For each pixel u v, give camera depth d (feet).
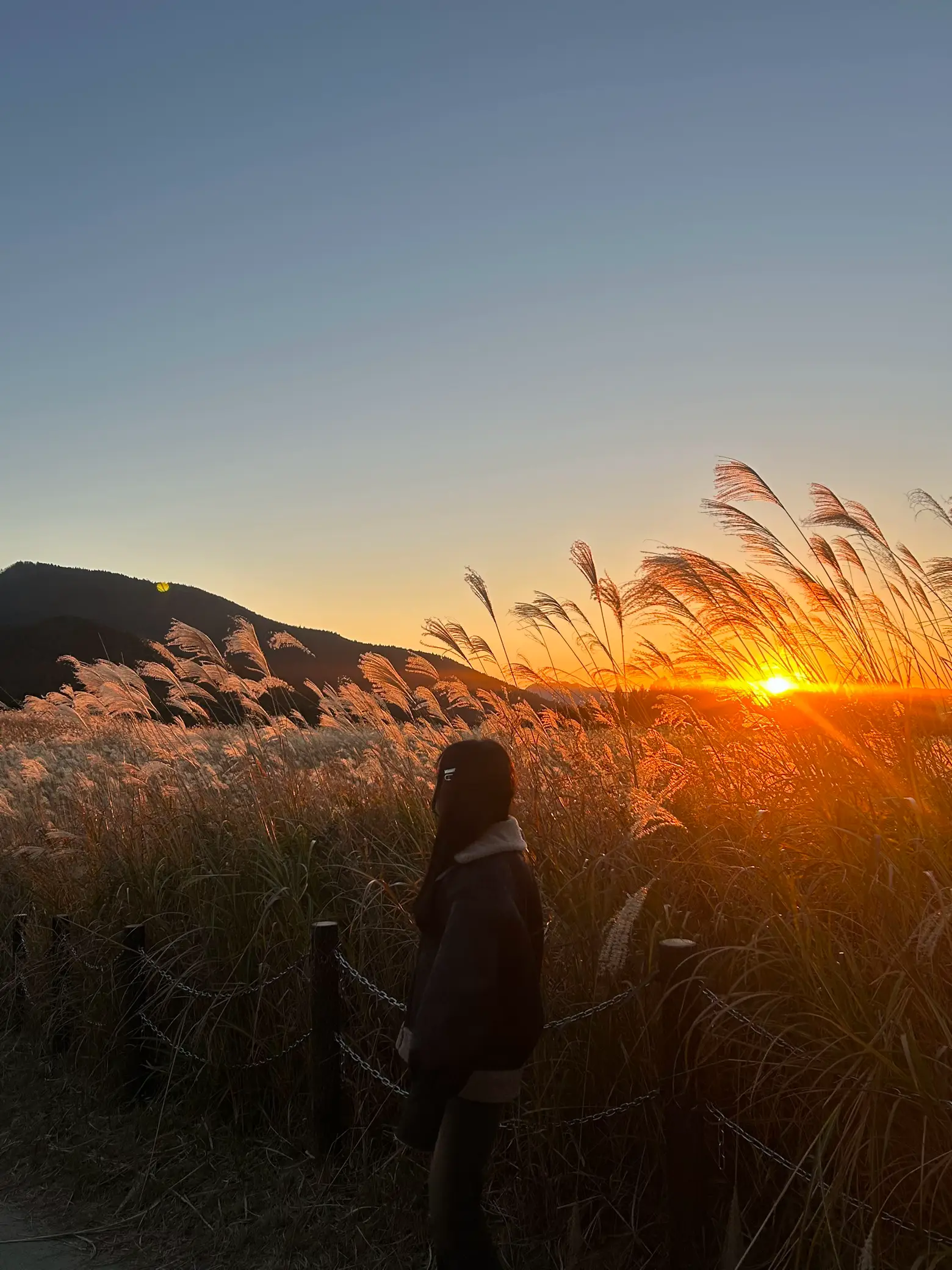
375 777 18.56
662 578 14.14
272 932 14.29
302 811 17.71
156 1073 15.62
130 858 18.20
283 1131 13.80
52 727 58.90
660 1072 9.02
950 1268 7.66
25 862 21.04
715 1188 9.72
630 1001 10.48
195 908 15.90
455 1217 8.11
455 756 8.61
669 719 14.37
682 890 10.95
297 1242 11.30
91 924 17.30
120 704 25.13
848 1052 8.41
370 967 13.43
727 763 12.73
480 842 8.40
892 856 9.43
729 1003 9.45
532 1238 10.55
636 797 10.83
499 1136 11.51
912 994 8.28
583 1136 10.62
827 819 10.65
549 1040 10.91
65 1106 15.61
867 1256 6.91
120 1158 13.78
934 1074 7.87
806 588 13.78
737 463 14.57
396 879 14.28
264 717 22.56
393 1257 10.81
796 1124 9.36
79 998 17.26
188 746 23.75
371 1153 12.75
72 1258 11.59
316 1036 12.73
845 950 8.87
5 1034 19.08
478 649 18.04
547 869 12.43
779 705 12.45
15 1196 13.23
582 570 15.90
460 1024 7.47
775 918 9.50
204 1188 12.78
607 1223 10.34
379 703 20.98
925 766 11.03
